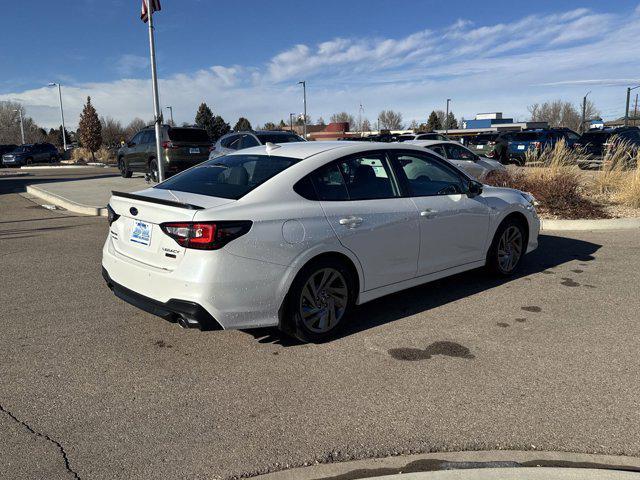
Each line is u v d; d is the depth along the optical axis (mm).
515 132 25016
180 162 16328
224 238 3789
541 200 10680
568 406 3406
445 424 3217
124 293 4285
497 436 3086
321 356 4199
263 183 4219
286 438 3092
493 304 5387
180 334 4656
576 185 10977
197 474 2777
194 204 3992
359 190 4711
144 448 3006
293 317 4203
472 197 5664
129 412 3389
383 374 3881
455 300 5523
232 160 4922
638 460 2855
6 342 4477
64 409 3424
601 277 6309
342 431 3158
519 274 6488
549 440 3043
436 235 5230
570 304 5359
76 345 4418
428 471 2766
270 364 4066
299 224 4156
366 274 4641
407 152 5270
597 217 10000
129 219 4355
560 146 12297
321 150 4703
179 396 3588
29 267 6938
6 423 3262
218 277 3777
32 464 2861
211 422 3268
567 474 2717
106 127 73062
